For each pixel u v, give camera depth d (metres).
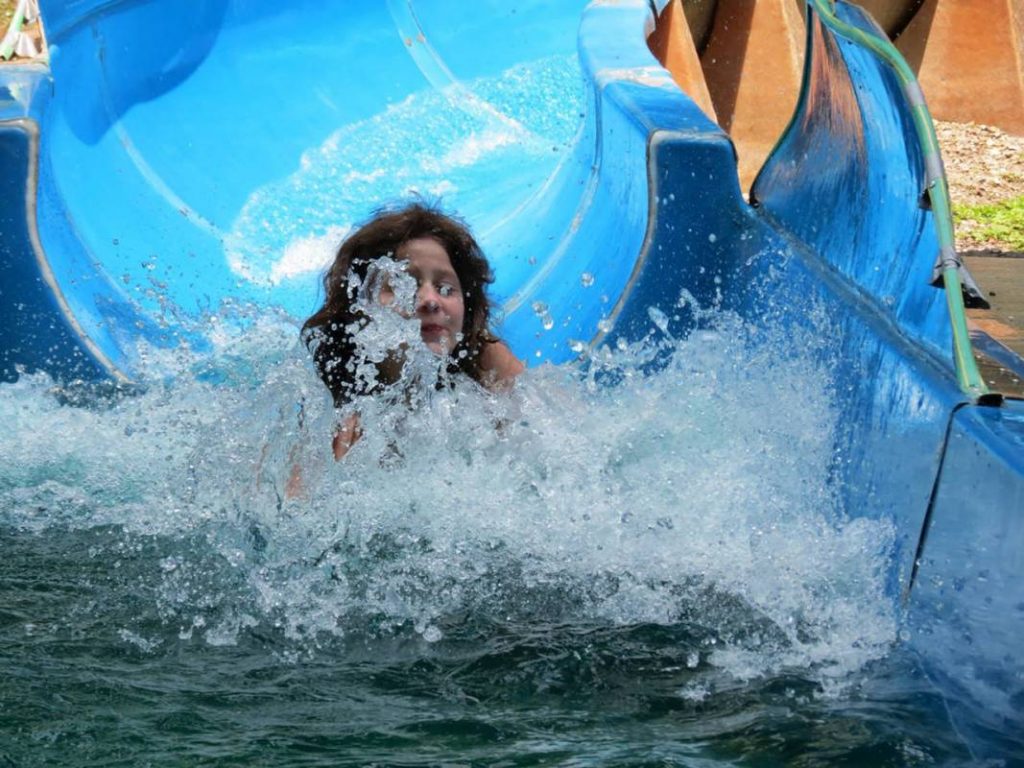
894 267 10.77
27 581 9.83
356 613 9.36
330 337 12.21
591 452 11.78
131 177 20.44
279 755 7.20
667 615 9.30
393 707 7.90
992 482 7.82
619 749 7.31
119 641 8.80
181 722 7.60
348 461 11.61
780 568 9.91
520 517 10.89
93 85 21.05
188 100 23.23
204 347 16.14
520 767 7.08
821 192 13.45
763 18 29.00
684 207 14.66
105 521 11.11
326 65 25.33
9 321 14.72
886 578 9.15
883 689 8.13
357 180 22.36
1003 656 7.44
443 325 12.16
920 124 9.74
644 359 14.31
